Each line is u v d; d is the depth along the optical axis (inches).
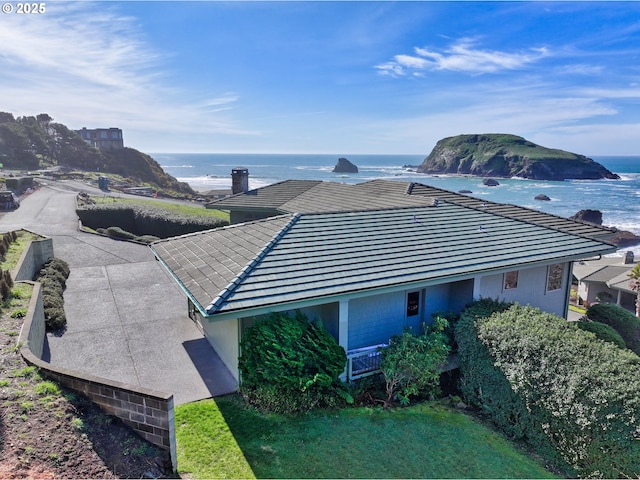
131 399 253.1
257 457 282.2
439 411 361.7
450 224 540.4
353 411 349.7
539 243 521.3
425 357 361.1
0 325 366.9
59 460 221.3
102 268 753.6
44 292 550.0
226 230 523.2
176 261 458.6
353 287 368.8
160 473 243.6
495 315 393.4
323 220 494.3
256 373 339.6
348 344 411.5
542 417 300.8
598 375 281.3
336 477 269.0
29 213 1201.4
